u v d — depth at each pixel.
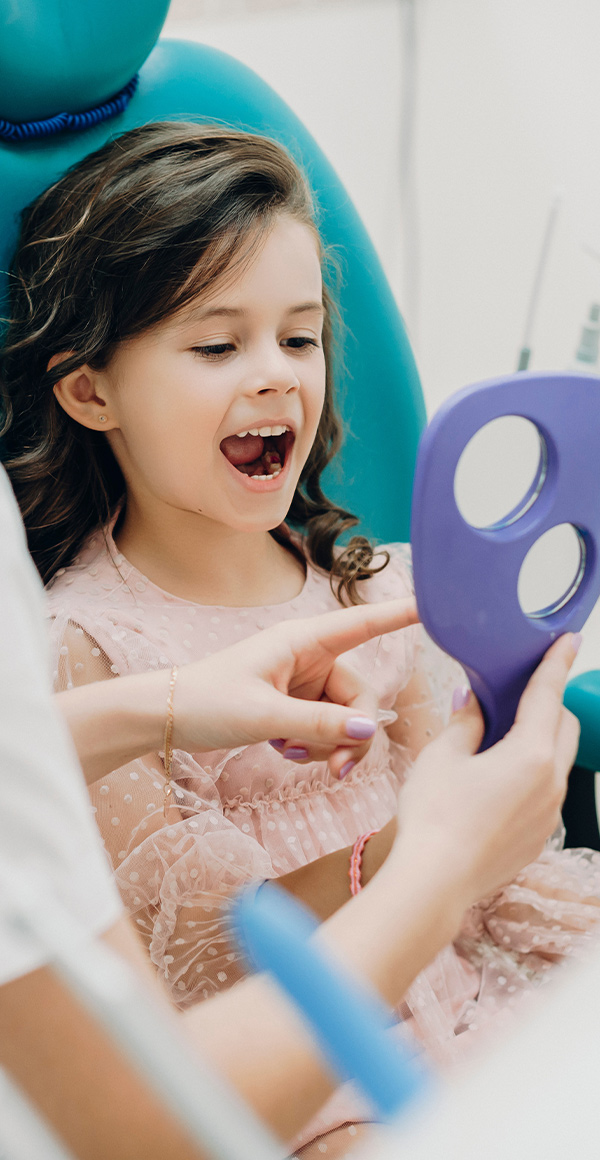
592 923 0.75
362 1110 0.63
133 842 0.66
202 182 0.69
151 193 0.69
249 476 0.73
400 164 1.56
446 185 1.53
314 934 0.42
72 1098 0.33
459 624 0.46
